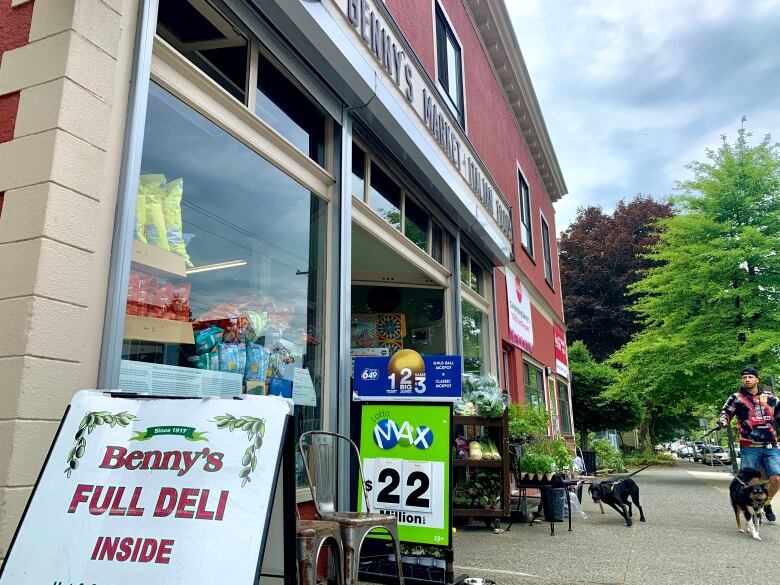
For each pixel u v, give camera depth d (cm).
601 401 2173
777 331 1363
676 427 3148
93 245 230
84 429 184
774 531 616
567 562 448
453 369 394
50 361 209
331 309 415
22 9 247
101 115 240
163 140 291
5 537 188
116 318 235
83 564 161
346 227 433
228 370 322
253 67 356
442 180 599
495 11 1003
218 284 328
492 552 484
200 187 317
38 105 228
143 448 179
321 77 418
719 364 1413
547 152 1473
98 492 172
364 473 387
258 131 359
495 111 1063
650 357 1545
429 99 615
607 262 3103
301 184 405
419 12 677
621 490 667
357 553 285
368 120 475
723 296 1406
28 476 197
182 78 299
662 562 452
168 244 290
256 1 341
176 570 157
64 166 222
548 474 611
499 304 918
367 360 417
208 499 167
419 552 371
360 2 459
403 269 668
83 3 238
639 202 3259
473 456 553
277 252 383
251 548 159
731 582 392
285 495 200
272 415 183
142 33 264
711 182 1496
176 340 288
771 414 634
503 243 870
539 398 1233
